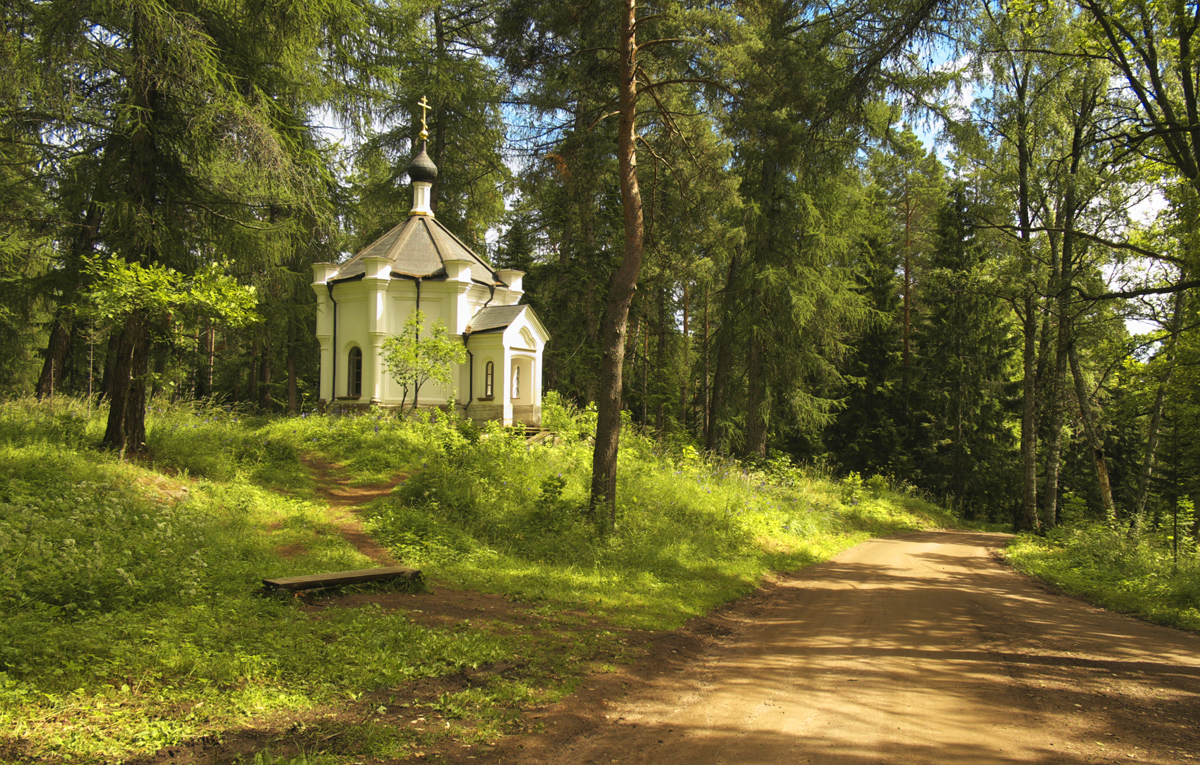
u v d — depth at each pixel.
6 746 3.60
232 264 13.75
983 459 36.41
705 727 4.75
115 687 4.46
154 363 18.53
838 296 24.34
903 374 38.72
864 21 14.92
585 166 14.18
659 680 5.82
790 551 14.27
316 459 16.77
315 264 25.33
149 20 10.62
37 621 5.24
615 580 9.52
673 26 13.32
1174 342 16.25
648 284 28.30
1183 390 16.81
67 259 14.77
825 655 6.79
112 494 9.65
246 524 10.15
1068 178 19.38
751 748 4.37
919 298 39.09
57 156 13.30
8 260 17.86
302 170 13.05
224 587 7.00
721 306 26.09
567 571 9.70
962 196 34.19
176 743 3.88
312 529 10.54
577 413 24.09
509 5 13.06
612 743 4.42
